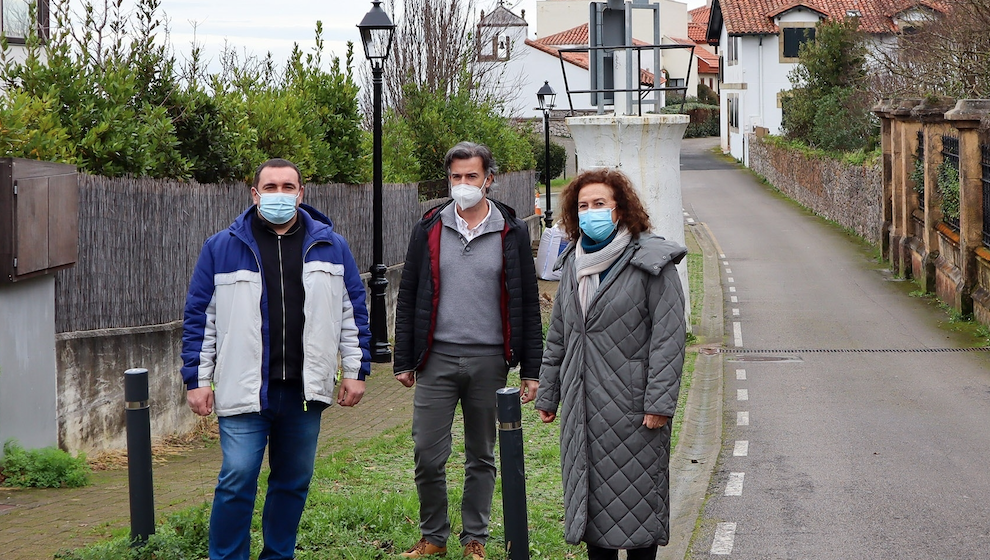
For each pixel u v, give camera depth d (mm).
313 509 6328
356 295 5148
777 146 43969
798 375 13250
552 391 5227
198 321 4895
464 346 5469
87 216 8641
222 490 4910
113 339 8797
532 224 31500
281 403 4941
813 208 36594
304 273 4941
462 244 5488
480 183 5449
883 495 7660
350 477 7762
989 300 16469
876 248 27375
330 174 15000
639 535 4895
